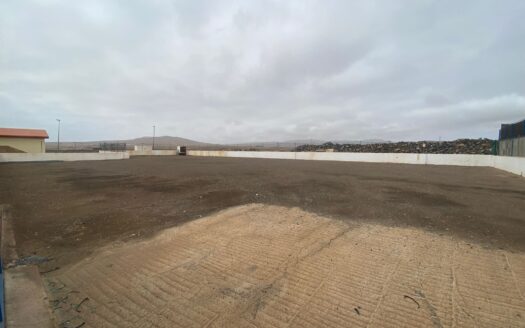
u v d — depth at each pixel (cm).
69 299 309
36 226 571
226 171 1728
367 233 507
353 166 2205
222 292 322
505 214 660
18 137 2981
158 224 577
